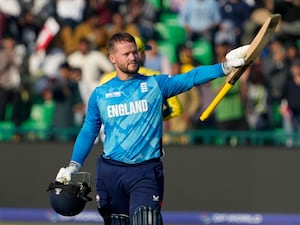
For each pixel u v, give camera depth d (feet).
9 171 143.02
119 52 74.18
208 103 146.41
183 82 74.18
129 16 159.33
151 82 74.69
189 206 140.05
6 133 147.95
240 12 156.87
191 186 140.05
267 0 156.66
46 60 154.51
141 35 158.10
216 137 145.59
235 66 71.26
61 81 152.25
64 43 156.56
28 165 142.72
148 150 74.74
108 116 74.90
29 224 139.85
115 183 75.51
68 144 142.31
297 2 155.33
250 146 139.64
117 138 74.90
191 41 157.17
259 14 156.25
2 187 143.33
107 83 75.72
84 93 151.64
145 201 73.92
